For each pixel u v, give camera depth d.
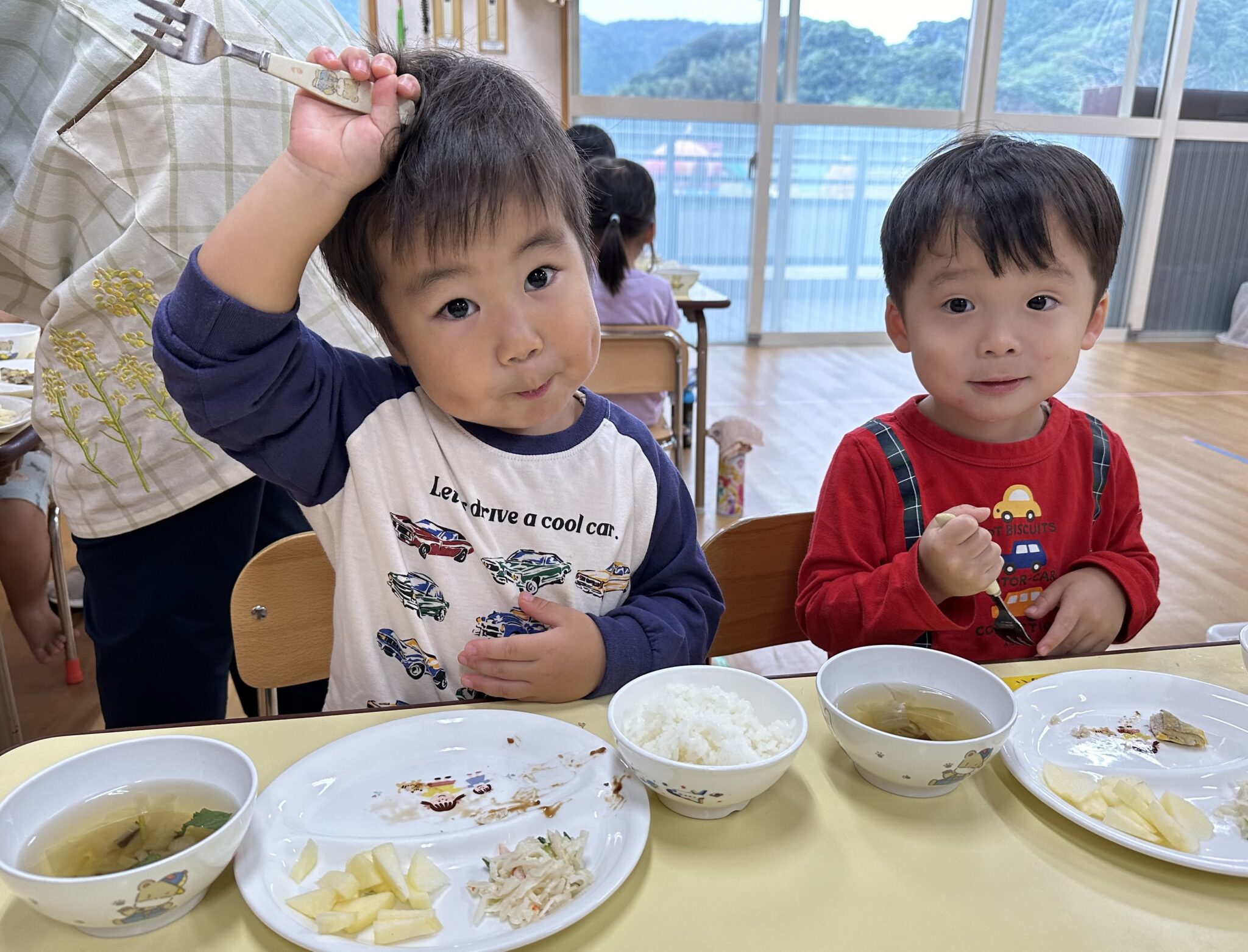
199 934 0.51
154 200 1.04
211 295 0.62
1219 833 0.60
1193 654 0.84
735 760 0.60
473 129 0.65
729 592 1.07
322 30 1.26
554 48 5.13
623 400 2.67
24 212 1.08
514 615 0.87
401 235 0.65
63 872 0.51
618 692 0.67
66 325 1.08
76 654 2.11
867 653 0.73
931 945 0.50
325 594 1.01
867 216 6.02
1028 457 1.05
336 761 0.64
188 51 0.56
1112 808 0.60
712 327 6.15
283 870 0.55
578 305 0.72
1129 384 5.08
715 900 0.53
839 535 1.02
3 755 0.64
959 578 0.82
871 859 0.57
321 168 0.60
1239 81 5.96
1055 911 0.53
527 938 0.48
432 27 4.79
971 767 0.60
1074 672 0.76
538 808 0.60
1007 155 0.92
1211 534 3.00
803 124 5.71
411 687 0.88
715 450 3.79
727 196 5.89
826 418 4.34
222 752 0.58
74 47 1.05
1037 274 0.89
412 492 0.84
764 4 5.48
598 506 0.87
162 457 1.15
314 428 0.79
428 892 0.53
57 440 1.15
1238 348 6.15
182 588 1.24
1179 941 0.51
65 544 2.74
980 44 5.69
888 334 1.09
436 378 0.72
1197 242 6.24
